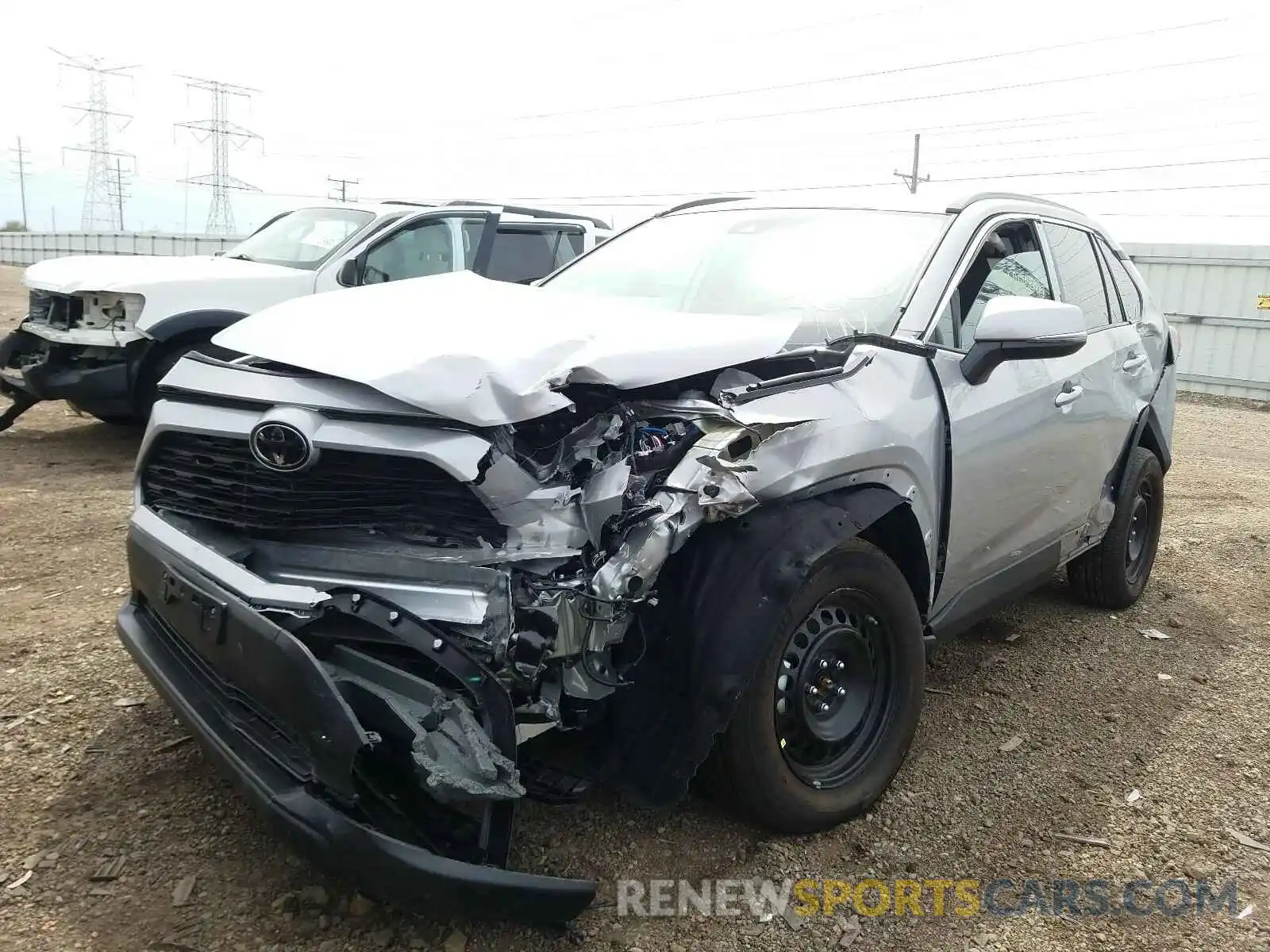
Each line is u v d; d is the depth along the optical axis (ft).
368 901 8.26
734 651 8.02
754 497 8.23
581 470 8.00
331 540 8.14
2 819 9.10
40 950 7.54
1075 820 10.23
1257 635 15.87
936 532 10.63
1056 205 14.79
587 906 7.54
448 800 7.06
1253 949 8.39
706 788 9.09
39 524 17.98
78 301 22.38
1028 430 11.94
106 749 10.37
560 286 13.61
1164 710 12.91
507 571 7.59
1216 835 10.08
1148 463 16.19
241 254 27.61
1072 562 16.35
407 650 7.64
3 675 11.85
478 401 7.48
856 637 9.59
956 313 11.37
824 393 9.29
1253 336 55.67
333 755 6.92
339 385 7.97
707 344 8.85
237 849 8.85
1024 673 13.93
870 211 12.71
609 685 7.96
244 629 7.41
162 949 7.64
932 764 11.23
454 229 27.45
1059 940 8.41
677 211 14.92
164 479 9.05
